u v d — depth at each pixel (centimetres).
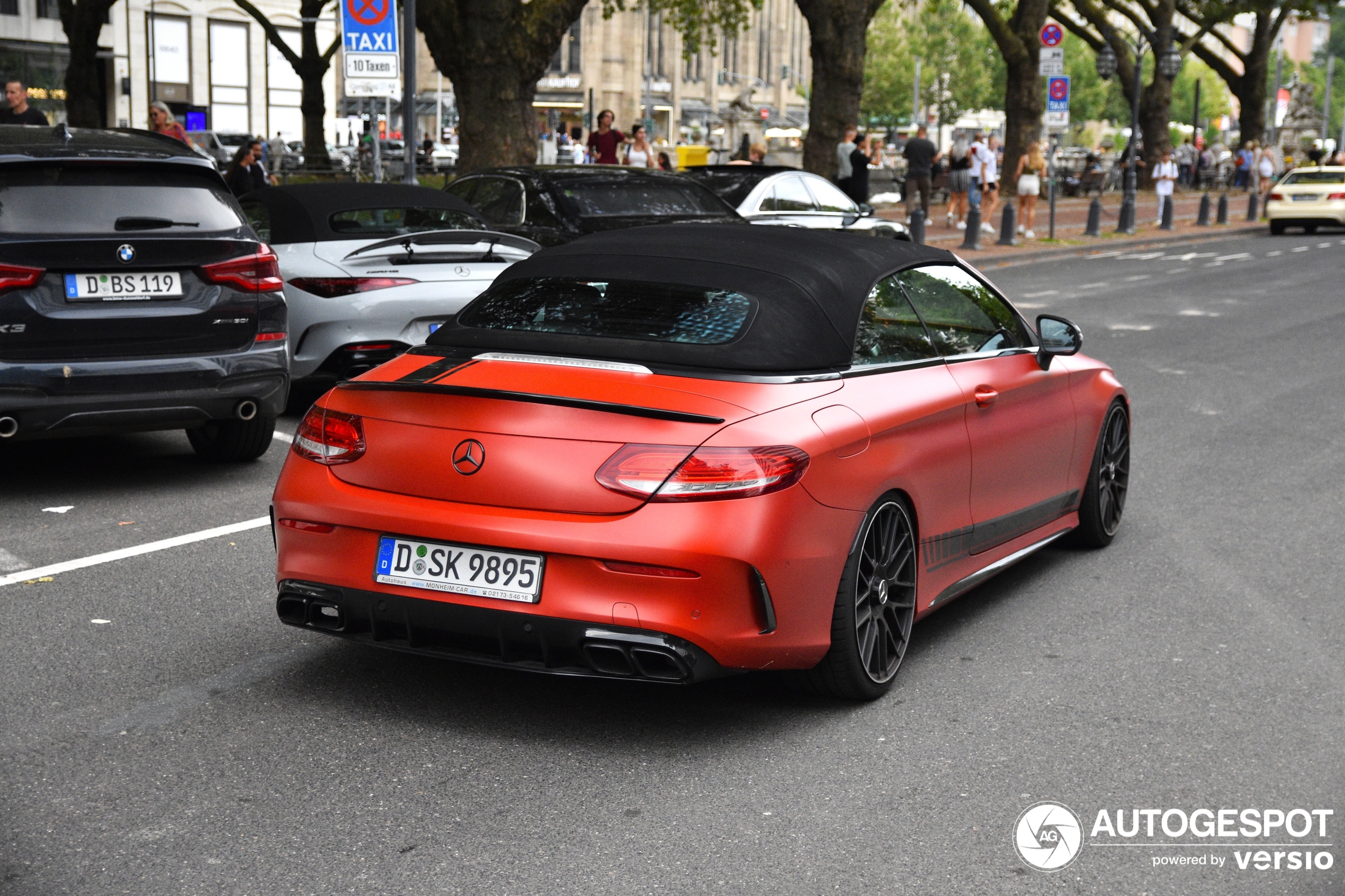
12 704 429
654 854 338
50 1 4478
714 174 1406
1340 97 14650
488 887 320
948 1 8825
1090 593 576
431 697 442
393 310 851
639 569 378
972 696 453
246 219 723
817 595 407
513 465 390
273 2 5344
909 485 450
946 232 2736
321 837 344
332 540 412
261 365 702
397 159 3572
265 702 435
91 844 338
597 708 436
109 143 696
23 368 640
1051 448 573
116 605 531
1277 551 644
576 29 8888
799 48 11462
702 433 386
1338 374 1203
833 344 439
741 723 426
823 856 339
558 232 1075
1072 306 1720
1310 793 382
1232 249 2816
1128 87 4866
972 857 341
